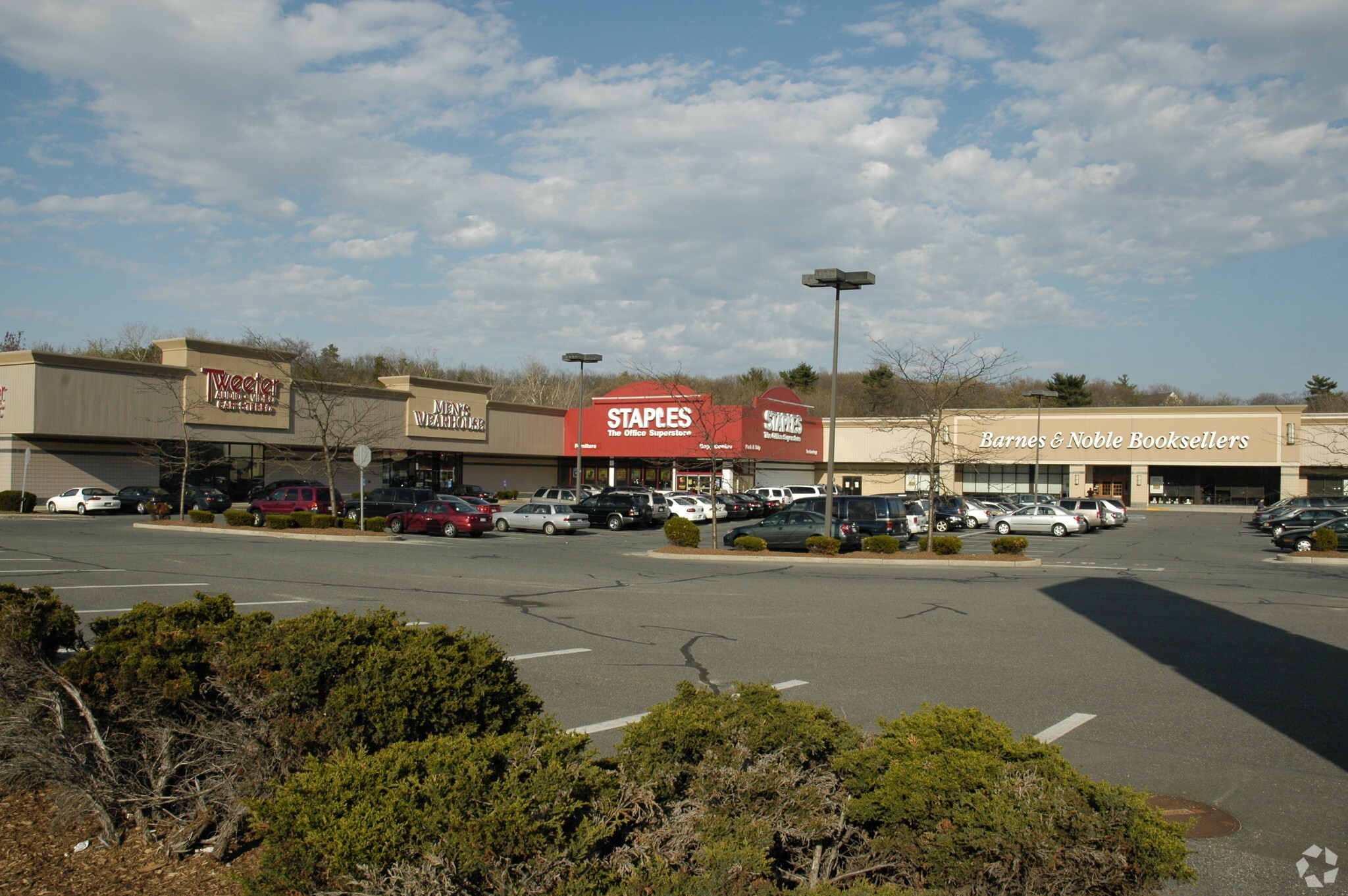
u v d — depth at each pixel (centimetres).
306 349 5081
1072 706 899
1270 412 6106
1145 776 690
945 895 368
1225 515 5988
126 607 1434
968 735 445
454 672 506
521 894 329
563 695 920
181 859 477
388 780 366
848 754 445
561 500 4856
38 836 504
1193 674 1050
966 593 1827
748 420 5688
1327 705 909
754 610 1545
